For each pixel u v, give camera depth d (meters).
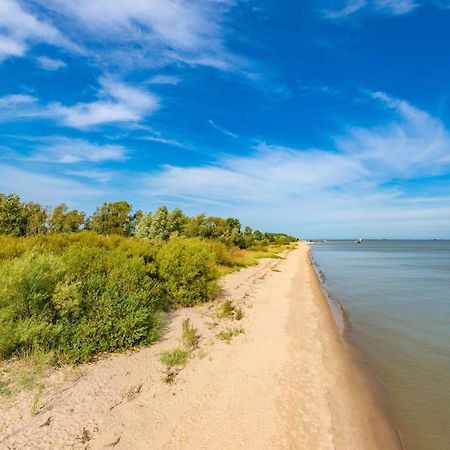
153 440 4.77
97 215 38.00
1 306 7.03
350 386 7.39
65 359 6.52
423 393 7.30
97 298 7.97
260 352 8.61
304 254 57.28
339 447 5.17
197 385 6.48
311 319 12.51
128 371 6.62
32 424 4.68
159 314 9.97
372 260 53.72
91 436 4.65
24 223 24.53
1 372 5.89
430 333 11.89
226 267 24.59
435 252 87.38
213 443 4.86
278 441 5.07
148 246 14.61
